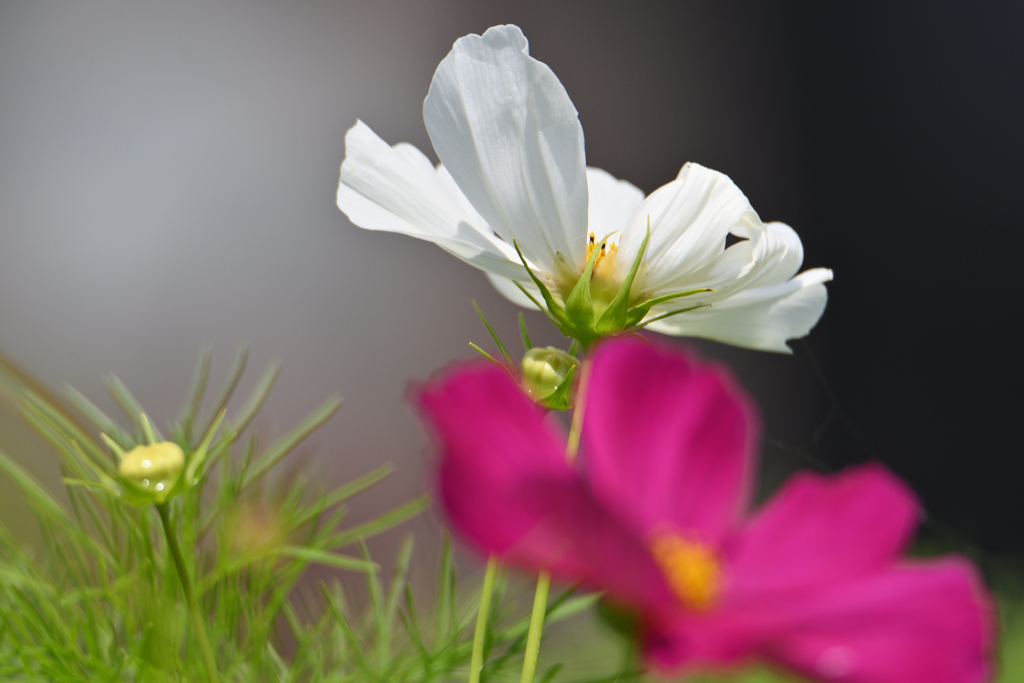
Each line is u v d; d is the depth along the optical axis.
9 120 1.72
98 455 0.47
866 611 0.38
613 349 0.40
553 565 0.36
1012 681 0.51
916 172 1.78
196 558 0.49
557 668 0.45
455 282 1.77
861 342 1.60
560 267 0.45
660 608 0.37
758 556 0.39
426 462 0.37
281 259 1.70
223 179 1.75
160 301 1.61
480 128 0.45
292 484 0.50
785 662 0.36
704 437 0.40
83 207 1.67
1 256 1.57
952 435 1.32
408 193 0.45
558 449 0.37
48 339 1.48
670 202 0.45
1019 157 1.70
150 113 1.79
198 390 0.49
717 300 0.45
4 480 0.51
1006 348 1.51
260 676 0.49
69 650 0.47
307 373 1.57
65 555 0.49
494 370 0.38
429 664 0.48
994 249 1.65
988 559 0.58
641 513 0.39
